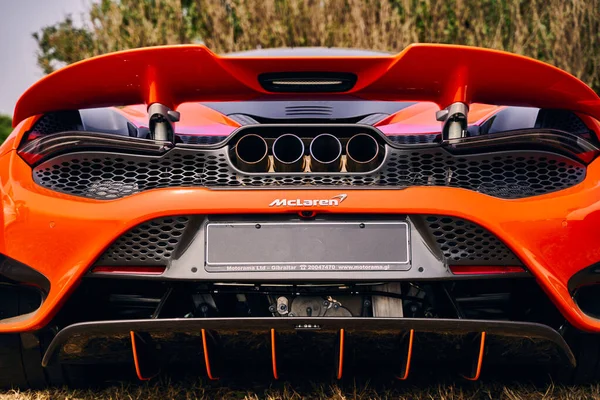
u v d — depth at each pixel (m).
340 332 1.96
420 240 2.06
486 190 2.09
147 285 2.29
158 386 2.41
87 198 2.10
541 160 2.12
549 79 2.05
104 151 2.13
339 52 3.29
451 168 2.11
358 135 2.08
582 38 8.72
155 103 2.12
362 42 8.80
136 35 8.67
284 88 2.17
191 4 8.99
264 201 2.02
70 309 2.21
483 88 2.12
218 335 2.01
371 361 2.13
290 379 2.45
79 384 2.44
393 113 2.33
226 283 2.08
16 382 2.40
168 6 8.72
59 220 2.09
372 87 2.14
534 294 2.21
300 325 1.95
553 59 8.62
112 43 8.68
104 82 2.10
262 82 2.15
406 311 2.25
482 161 2.11
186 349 2.08
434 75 2.09
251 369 2.55
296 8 8.84
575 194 2.10
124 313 2.37
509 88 2.12
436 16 8.85
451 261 2.06
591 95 2.10
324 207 2.02
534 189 2.10
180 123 2.28
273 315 2.21
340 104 2.33
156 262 2.07
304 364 2.56
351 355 2.09
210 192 2.04
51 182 2.15
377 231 2.06
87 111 2.27
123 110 2.46
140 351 2.08
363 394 2.29
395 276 2.05
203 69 2.06
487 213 2.04
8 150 2.26
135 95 2.18
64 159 2.15
